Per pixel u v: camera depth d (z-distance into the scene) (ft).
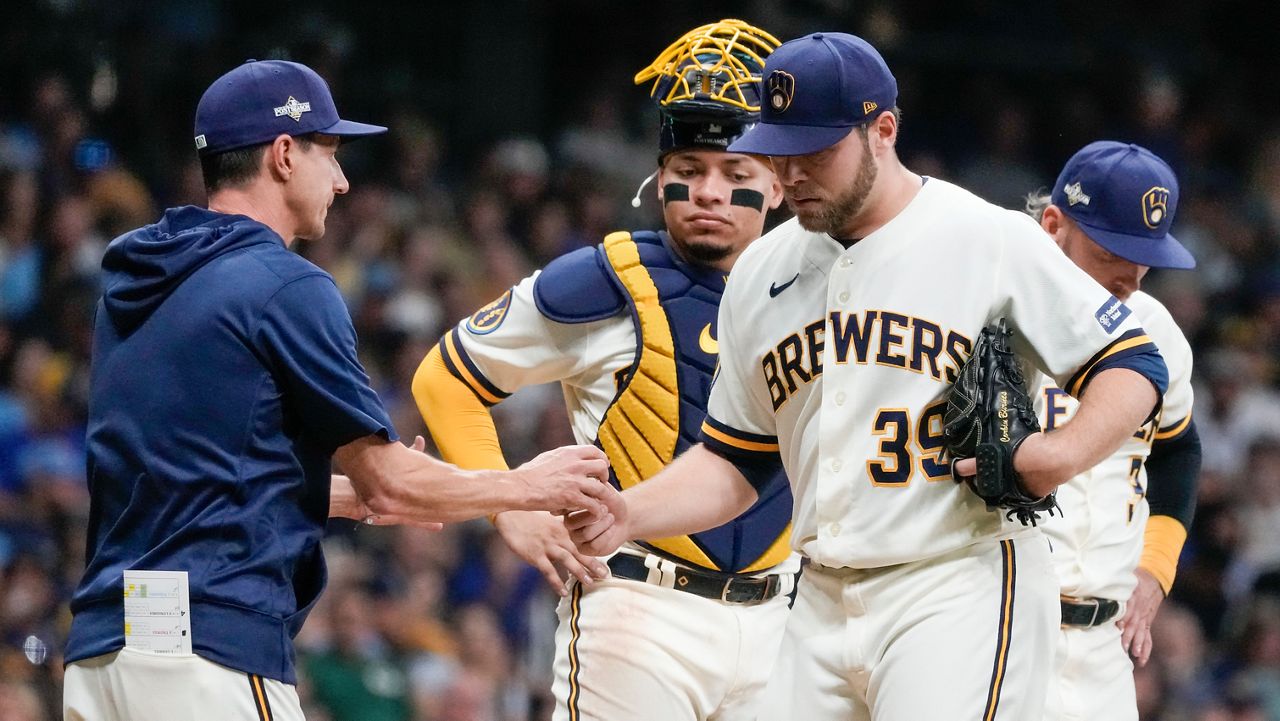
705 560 52.47
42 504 101.91
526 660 110.22
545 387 127.95
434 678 98.99
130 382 44.86
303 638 95.81
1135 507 55.83
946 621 42.57
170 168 135.33
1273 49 198.39
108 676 44.06
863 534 43.06
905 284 43.11
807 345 44.24
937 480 42.75
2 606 86.84
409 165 149.79
